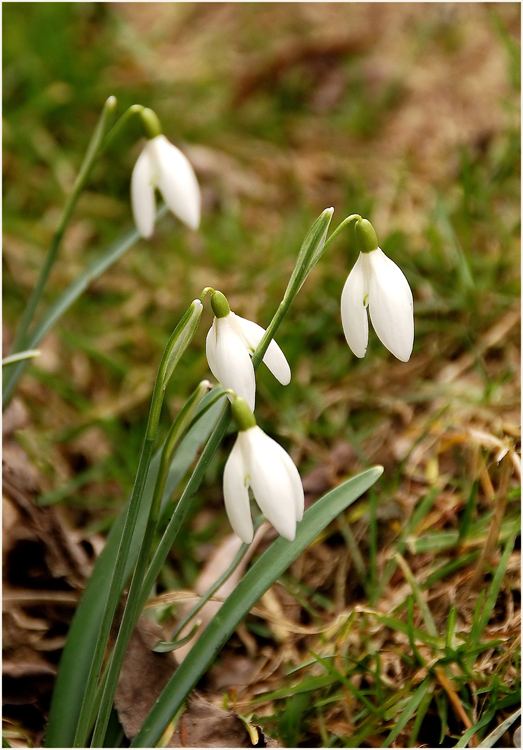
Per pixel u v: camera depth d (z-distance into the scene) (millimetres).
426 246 803
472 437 618
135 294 845
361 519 633
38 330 624
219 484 667
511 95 989
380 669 578
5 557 603
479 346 695
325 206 943
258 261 851
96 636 562
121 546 519
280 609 613
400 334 521
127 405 724
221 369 515
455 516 627
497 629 584
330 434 676
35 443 680
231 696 581
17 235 901
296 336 735
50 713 556
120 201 970
